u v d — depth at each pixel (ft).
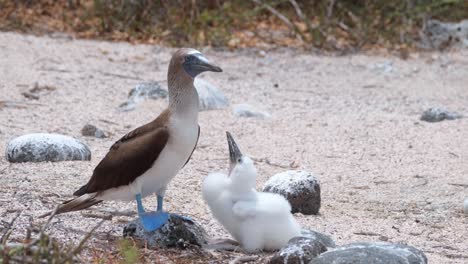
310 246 27.78
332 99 57.72
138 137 28.50
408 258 27.09
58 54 64.90
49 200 34.14
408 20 77.56
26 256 24.57
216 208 29.63
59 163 39.73
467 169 43.16
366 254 26.53
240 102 55.57
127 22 74.64
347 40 75.87
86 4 76.38
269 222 29.14
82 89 56.03
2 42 66.33
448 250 31.68
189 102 28.40
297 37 75.41
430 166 43.60
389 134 49.29
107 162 28.81
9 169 38.42
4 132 45.50
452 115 52.85
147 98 53.16
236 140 47.26
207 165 42.04
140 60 66.03
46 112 50.37
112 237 29.96
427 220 35.60
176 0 76.23
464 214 36.55
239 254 29.40
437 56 72.38
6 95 53.06
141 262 27.84
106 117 50.47
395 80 64.23
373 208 36.96
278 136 48.34
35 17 75.15
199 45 71.51
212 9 78.79
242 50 71.26
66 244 28.60
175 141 28.22
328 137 48.52
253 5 79.30
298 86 61.11
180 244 29.40
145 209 34.19
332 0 77.00
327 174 41.93
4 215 31.65
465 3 82.02
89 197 29.55
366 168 43.09
